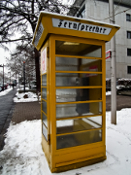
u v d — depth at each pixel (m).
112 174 2.25
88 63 2.62
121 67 23.36
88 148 2.53
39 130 4.45
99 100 2.66
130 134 3.92
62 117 2.42
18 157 2.85
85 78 2.59
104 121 2.69
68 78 2.46
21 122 5.46
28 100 12.19
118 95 15.59
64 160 2.35
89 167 2.43
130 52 24.45
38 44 2.95
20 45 12.68
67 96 2.46
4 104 10.41
